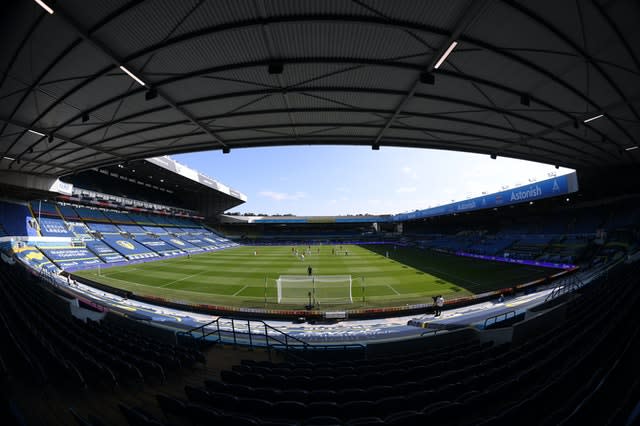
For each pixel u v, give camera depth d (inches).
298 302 550.3
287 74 246.4
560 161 579.8
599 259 773.3
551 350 199.8
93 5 171.2
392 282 725.9
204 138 416.8
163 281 745.0
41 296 398.6
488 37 200.7
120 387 163.8
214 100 290.0
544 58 226.8
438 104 301.0
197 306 487.2
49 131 384.5
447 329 315.3
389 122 341.1
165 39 200.2
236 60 225.5
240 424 108.3
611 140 433.7
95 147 462.0
